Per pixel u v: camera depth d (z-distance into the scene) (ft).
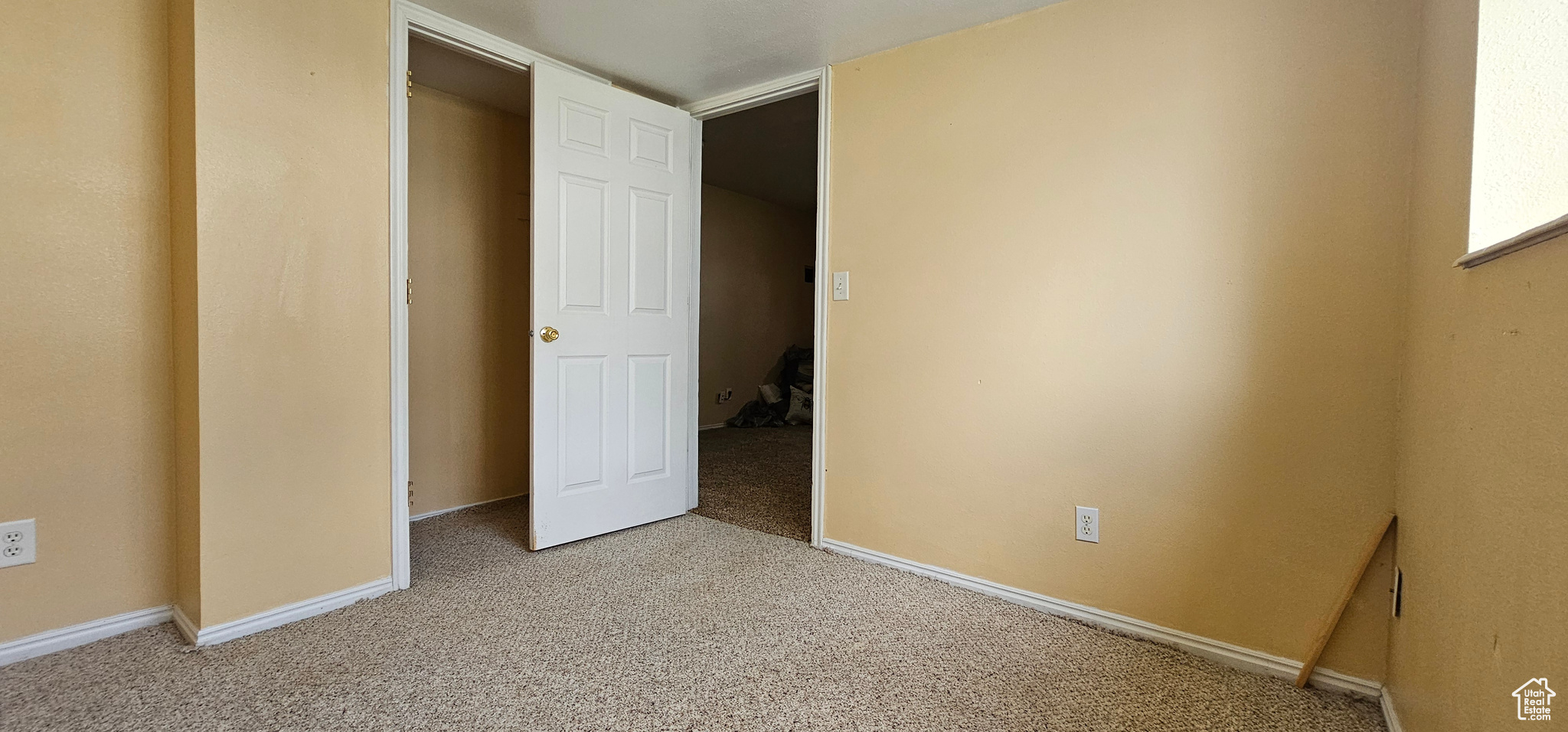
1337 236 5.10
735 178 17.65
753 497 11.07
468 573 7.45
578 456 8.55
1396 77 4.86
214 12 5.50
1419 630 4.19
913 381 7.57
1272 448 5.42
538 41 7.73
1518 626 2.72
